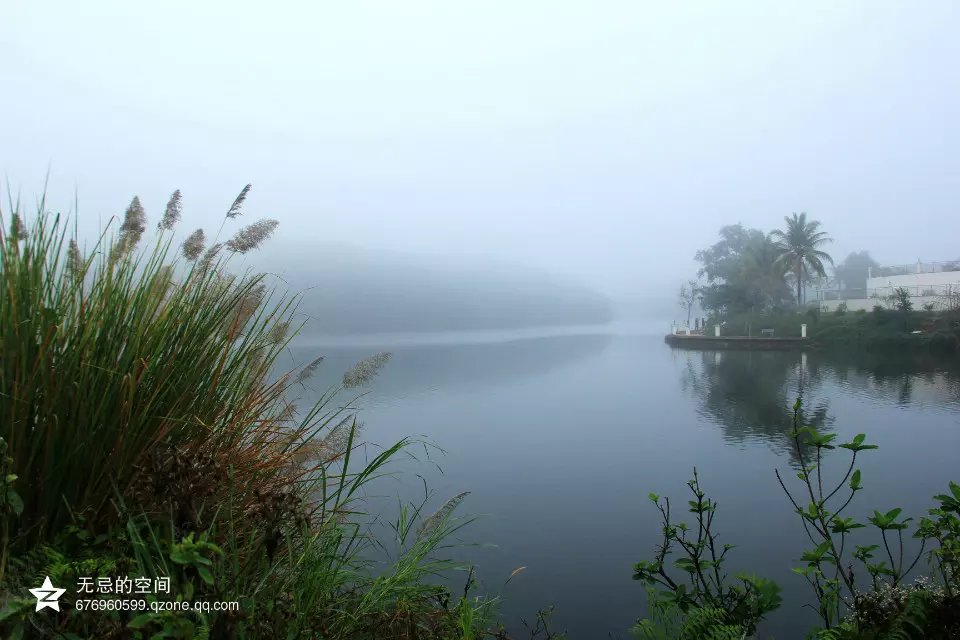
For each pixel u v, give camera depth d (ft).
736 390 96.78
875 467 44.29
